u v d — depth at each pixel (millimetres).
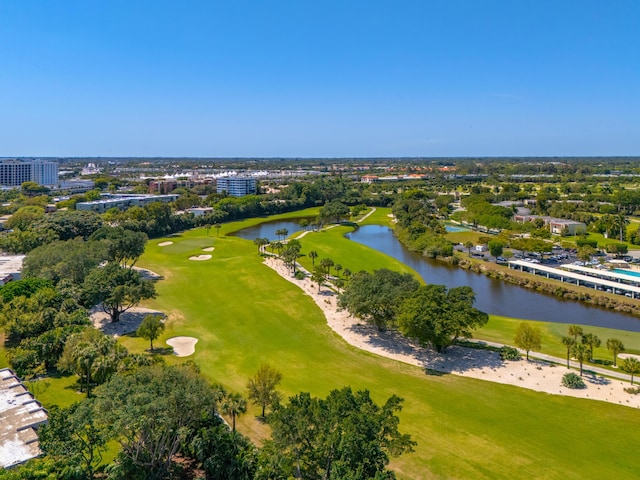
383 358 70375
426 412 53844
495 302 106375
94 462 41750
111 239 114562
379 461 35469
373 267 134625
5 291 77000
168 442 40906
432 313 69125
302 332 80812
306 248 155125
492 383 62094
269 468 37938
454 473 42562
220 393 48375
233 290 103812
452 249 152125
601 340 79938
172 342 75438
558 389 60469
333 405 39281
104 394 38125
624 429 50812
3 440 42281
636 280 111500
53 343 60688
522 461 44688
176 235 188625
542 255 146625
